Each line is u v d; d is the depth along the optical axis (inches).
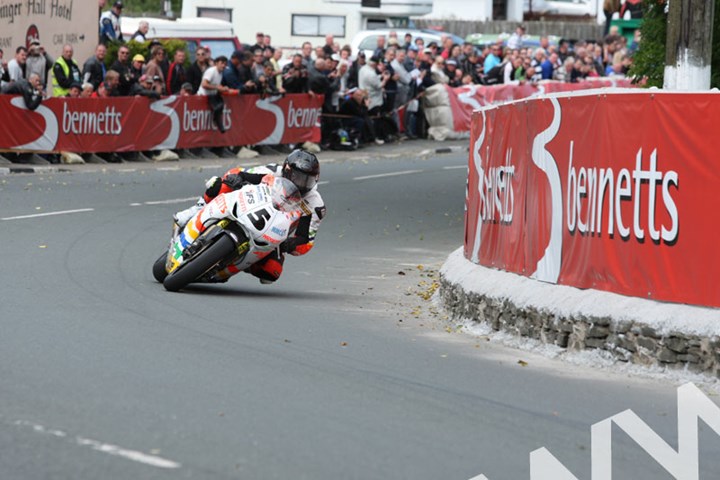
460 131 4234.7
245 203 1434.5
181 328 1211.2
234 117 3435.0
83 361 1018.1
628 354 1134.4
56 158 2992.1
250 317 1332.4
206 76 3334.2
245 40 4862.2
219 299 1461.6
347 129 3809.1
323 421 868.6
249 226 1425.9
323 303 1526.8
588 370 1142.3
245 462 756.6
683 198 1103.6
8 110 2849.4
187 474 726.5
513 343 1263.5
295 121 3634.4
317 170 1437.0
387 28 4968.0
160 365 1020.5
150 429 820.6
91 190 2581.2
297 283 1727.4
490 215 1448.1
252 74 3469.5
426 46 4808.1
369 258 2026.3
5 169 2778.1
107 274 1592.0
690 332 1088.2
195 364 1034.7
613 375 1121.4
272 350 1129.4
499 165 1417.3
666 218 1117.7
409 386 1011.9
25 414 841.5
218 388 949.8
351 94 3791.8
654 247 1129.4
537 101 1300.4
